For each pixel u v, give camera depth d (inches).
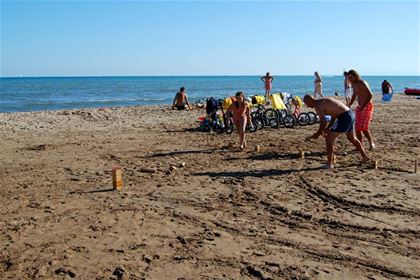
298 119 729.6
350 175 373.1
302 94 2326.5
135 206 303.3
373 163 397.4
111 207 301.6
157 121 836.6
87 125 789.9
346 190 329.1
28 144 581.0
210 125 678.5
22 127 766.5
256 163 431.8
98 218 279.4
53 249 231.6
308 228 259.1
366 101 467.2
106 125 787.4
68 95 2488.9
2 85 4490.7
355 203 298.8
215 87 3769.7
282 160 443.2
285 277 199.3
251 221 271.7
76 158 480.1
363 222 265.3
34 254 225.5
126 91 3041.3
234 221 271.9
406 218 270.5
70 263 214.8
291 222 269.1
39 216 284.8
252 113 691.4
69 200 320.2
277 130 676.1
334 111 391.2
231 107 513.7
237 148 521.3
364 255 221.5
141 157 480.4
